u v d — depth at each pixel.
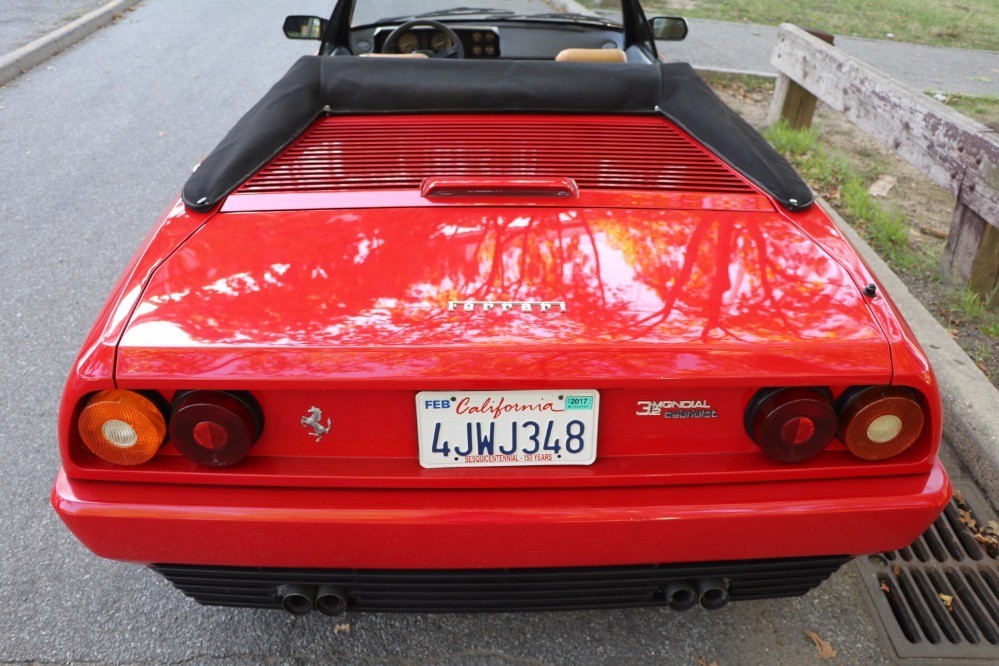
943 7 11.77
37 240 4.10
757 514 1.50
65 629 2.04
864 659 1.99
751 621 2.10
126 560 1.58
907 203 4.64
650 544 1.53
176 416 1.44
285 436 1.51
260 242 1.74
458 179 1.92
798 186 1.98
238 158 1.98
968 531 2.38
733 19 9.83
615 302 1.56
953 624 2.08
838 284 1.65
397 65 2.29
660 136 2.21
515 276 1.62
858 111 4.35
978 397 2.71
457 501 1.50
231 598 1.74
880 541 1.58
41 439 2.70
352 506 1.49
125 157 5.27
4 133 5.74
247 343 1.46
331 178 1.96
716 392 1.49
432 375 1.42
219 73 7.27
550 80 2.28
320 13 9.96
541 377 1.43
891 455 1.53
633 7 3.13
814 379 1.46
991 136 3.29
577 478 1.51
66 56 7.91
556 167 2.02
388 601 1.70
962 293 3.49
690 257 1.70
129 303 1.58
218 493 1.50
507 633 2.06
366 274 1.62
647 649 2.01
